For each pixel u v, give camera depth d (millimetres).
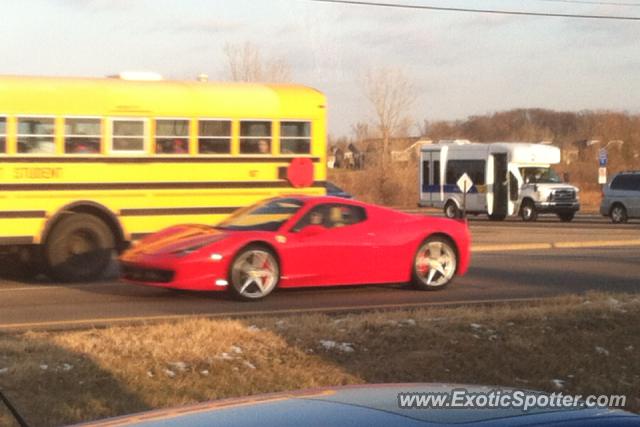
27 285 16609
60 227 16812
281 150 18422
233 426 3393
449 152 46938
